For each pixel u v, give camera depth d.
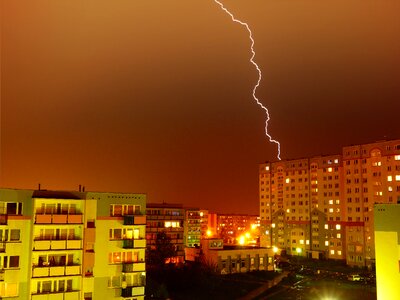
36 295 47.38
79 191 52.59
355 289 90.12
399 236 46.03
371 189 129.00
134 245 53.97
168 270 88.62
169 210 122.94
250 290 88.50
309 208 148.88
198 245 125.06
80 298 49.94
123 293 52.84
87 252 50.84
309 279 102.00
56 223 49.25
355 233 130.75
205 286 84.94
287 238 155.00
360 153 133.25
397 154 124.44
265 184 166.62
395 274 45.94
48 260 49.38
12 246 47.28
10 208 48.16
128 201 55.09
